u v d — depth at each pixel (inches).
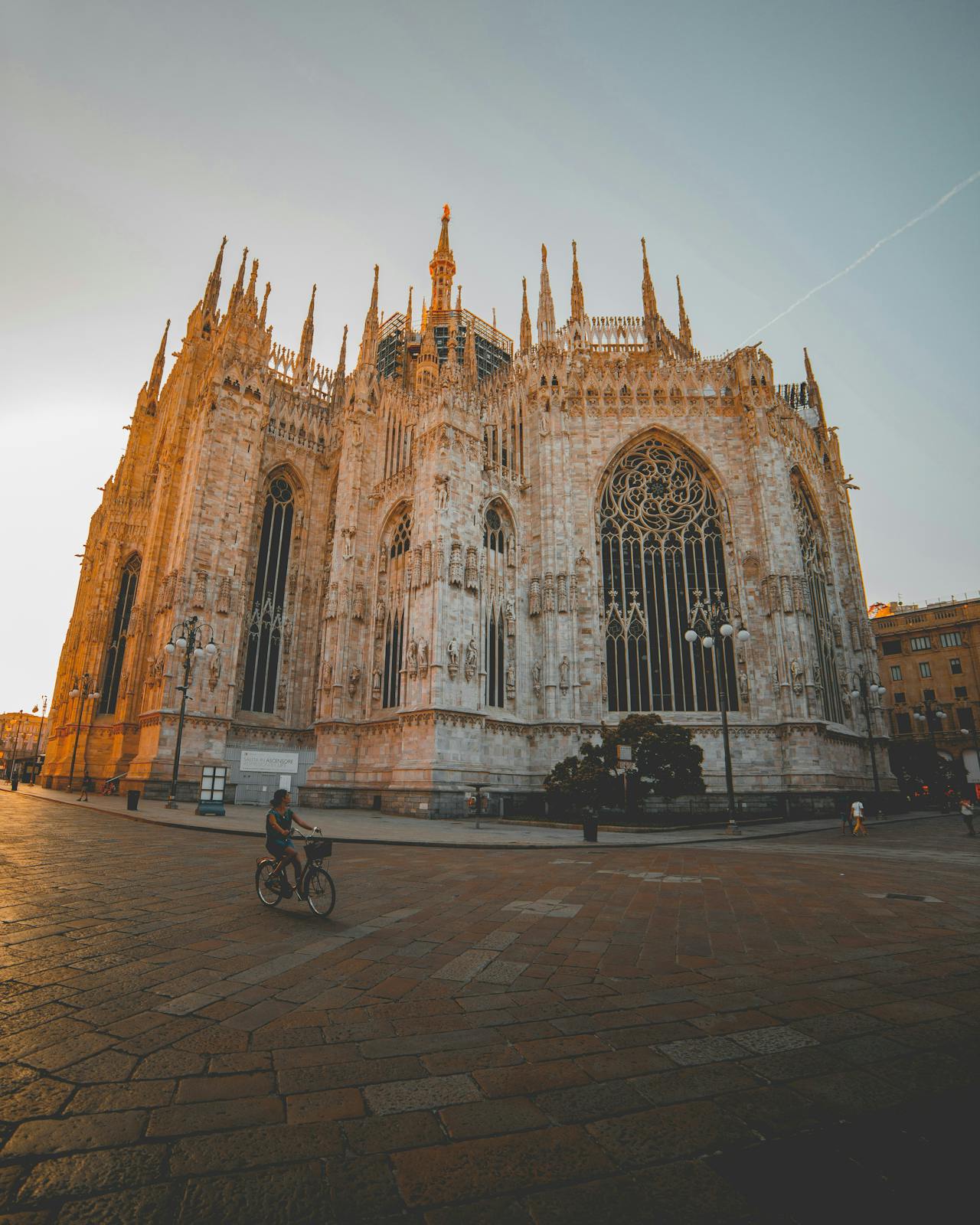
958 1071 202.5
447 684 1440.7
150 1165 147.9
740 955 335.9
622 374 1946.4
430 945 345.1
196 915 395.5
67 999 252.1
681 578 1808.6
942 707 2812.5
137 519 2320.4
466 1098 182.9
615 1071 201.3
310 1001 258.1
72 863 569.9
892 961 327.6
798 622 1638.8
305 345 2491.4
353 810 1524.4
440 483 1541.6
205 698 1636.3
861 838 1066.1
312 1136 161.5
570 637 1696.6
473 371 1920.5
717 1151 157.3
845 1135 164.4
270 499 2014.0
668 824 1243.2
